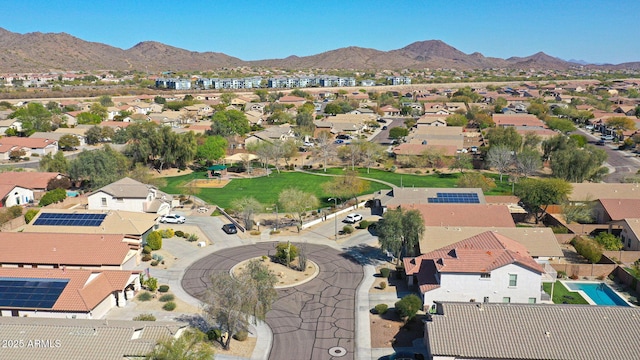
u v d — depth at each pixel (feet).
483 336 134.82
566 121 591.78
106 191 279.28
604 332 134.72
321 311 174.50
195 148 416.87
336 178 347.56
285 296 185.57
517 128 542.57
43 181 319.88
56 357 119.75
